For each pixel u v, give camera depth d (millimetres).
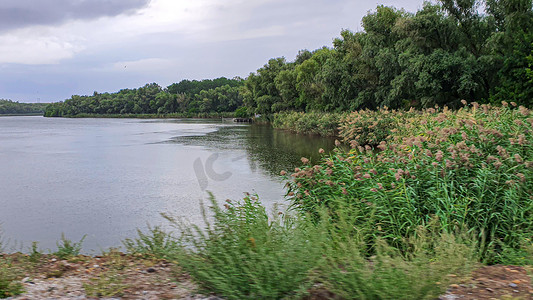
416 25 29688
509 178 6496
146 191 14922
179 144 33844
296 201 7918
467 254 3996
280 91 70812
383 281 3166
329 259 3576
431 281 3182
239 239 3816
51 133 53406
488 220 6250
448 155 7629
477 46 30391
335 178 7832
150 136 44656
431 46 30422
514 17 25938
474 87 26125
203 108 134750
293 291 3334
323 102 49969
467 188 6785
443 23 29375
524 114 9414
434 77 27781
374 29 37438
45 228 10250
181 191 14758
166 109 148625
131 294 3750
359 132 25766
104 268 5094
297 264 3332
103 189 15453
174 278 4199
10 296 3791
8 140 41125
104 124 86062
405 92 32062
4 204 13016
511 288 3627
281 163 21188
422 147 8336
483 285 3715
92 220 10969
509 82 24609
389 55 33562
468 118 9844
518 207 6156
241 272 3436
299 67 57406
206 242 3961
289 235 3807
